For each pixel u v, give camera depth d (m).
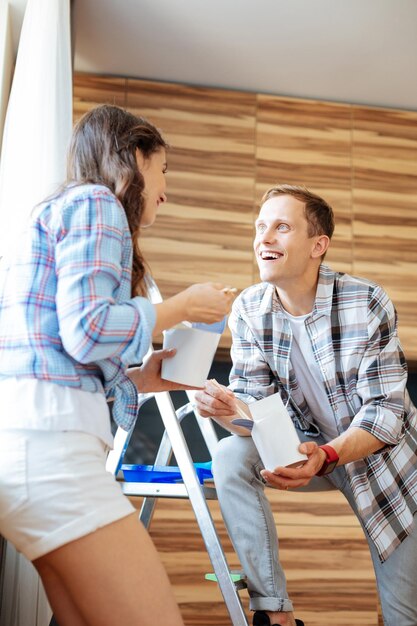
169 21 3.42
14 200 2.31
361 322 2.00
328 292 2.04
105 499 1.15
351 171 3.91
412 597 1.88
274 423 1.69
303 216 2.03
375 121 4.00
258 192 3.79
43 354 1.17
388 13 3.32
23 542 1.13
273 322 2.08
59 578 1.22
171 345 1.53
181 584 3.31
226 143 3.82
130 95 3.81
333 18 3.37
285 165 3.86
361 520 1.96
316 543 3.47
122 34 3.51
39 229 1.23
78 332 1.14
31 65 2.50
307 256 2.03
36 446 1.14
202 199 3.73
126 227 1.27
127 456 3.49
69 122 2.61
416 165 3.98
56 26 2.55
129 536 1.15
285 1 3.26
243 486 1.90
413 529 1.91
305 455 1.69
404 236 3.86
